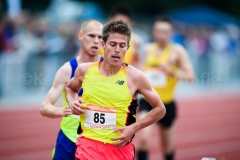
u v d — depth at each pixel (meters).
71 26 34.84
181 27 42.56
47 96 10.69
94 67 9.22
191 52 40.81
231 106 36.41
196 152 21.14
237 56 45.72
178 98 39.41
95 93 9.05
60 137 11.37
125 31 8.73
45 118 28.02
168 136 16.70
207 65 42.50
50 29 34.84
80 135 9.52
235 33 49.56
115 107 8.99
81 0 56.78
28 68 31.30
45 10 55.00
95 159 9.08
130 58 16.91
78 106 8.98
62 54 32.69
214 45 43.03
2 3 43.25
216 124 28.95
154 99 9.09
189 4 62.59
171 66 17.08
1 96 30.44
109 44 8.78
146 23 56.22
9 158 18.84
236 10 65.12
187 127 27.73
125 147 9.31
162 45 17.17
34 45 31.27
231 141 23.83
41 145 21.38
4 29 29.92
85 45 11.44
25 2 54.31
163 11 61.75
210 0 65.38
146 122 9.08
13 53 30.23
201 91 42.81
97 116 9.05
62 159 11.25
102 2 59.16
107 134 9.08
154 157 19.69
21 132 24.16
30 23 32.25
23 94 31.45
